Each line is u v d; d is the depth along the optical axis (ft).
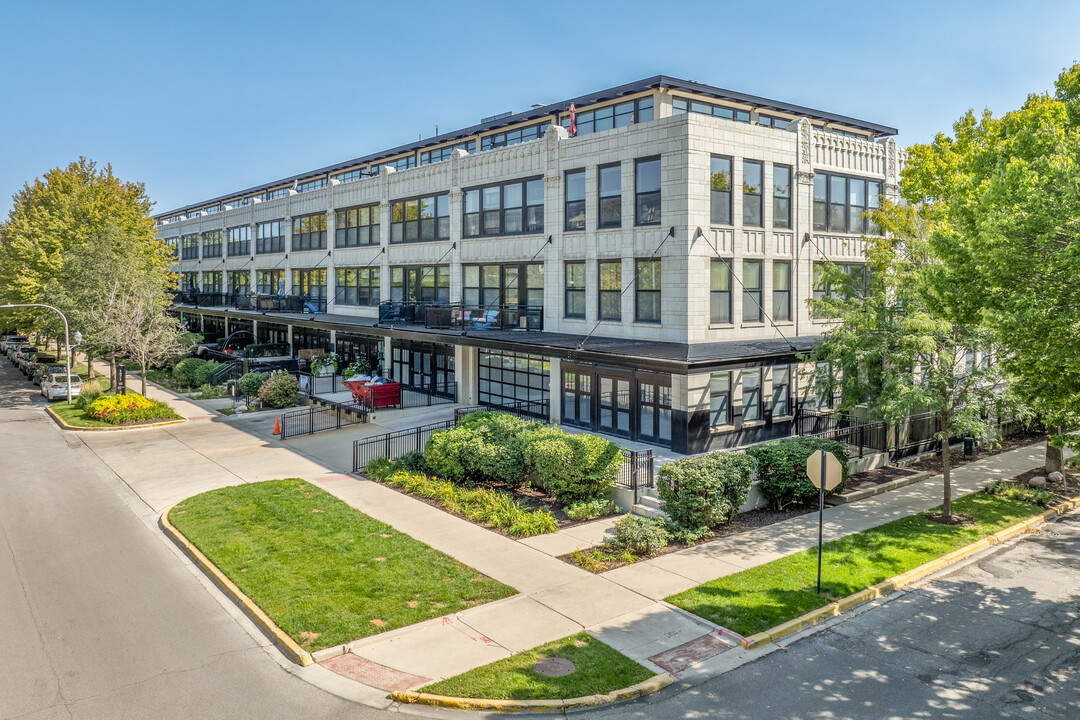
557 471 55.62
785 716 29.27
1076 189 36.55
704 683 31.78
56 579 44.14
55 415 108.78
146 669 33.17
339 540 49.19
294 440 86.84
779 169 79.71
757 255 77.56
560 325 86.38
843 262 86.63
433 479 64.90
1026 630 37.24
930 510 56.24
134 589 42.63
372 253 123.54
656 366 65.41
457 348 102.53
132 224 149.38
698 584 41.81
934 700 30.55
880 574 43.60
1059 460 65.51
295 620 37.22
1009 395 54.44
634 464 57.00
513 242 93.20
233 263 179.32
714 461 52.29
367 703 30.32
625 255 78.28
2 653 34.60
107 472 73.00
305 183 186.60
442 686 30.99
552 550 47.73
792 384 80.59
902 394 53.26
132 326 115.75
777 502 56.49
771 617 37.58
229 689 31.42
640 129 76.02
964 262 41.27
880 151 90.17
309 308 135.95
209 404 114.32
